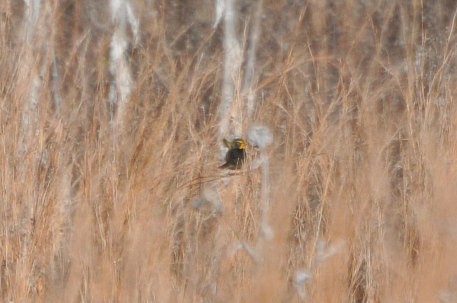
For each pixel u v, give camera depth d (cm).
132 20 2086
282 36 2081
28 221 1413
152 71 1683
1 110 1486
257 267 1249
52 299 1355
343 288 1365
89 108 1692
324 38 1991
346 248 1400
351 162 1524
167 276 1333
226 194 1388
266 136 1156
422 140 1542
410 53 1786
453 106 1600
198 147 1506
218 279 1334
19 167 1453
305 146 1527
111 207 1388
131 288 1317
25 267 1371
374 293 1422
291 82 1780
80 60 1748
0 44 1603
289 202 1360
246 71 1973
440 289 1356
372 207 1476
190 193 1410
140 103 1659
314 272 1342
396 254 1441
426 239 1401
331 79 1836
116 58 1925
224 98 1747
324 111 1677
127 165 1423
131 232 1346
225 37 2147
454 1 2198
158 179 1411
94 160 1452
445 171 1478
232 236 1350
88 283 1340
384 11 2114
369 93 1731
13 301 1358
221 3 2192
